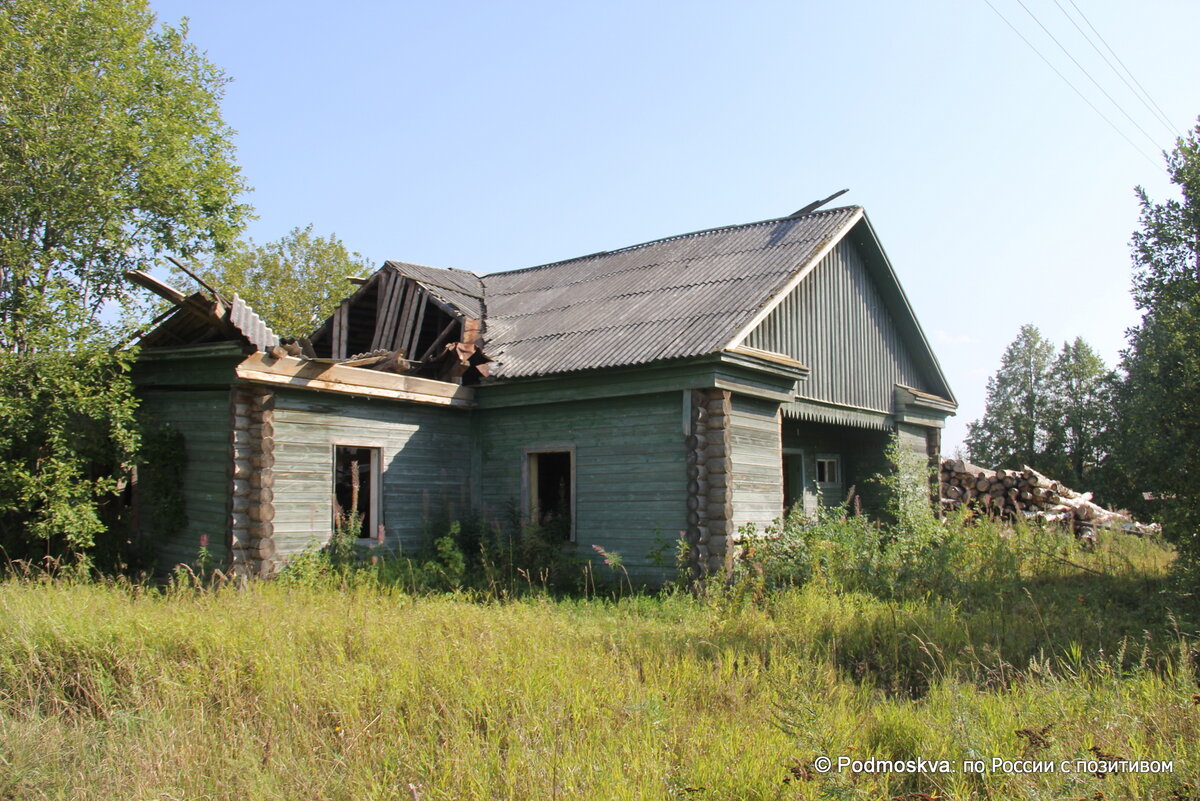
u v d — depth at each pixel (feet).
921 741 18.11
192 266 52.34
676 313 46.42
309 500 39.83
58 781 17.62
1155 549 51.75
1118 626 28.71
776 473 46.34
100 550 39.75
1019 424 128.36
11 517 38.55
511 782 15.92
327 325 58.70
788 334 49.16
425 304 53.42
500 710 19.90
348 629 25.22
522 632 25.86
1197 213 34.78
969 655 24.61
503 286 64.80
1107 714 17.69
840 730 18.52
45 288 40.60
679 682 22.49
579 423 45.29
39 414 36.40
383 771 17.39
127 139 43.55
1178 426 33.96
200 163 48.96
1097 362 123.44
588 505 44.55
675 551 41.14
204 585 37.37
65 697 22.17
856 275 58.34
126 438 37.52
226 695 21.50
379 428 43.70
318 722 20.03
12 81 40.70
